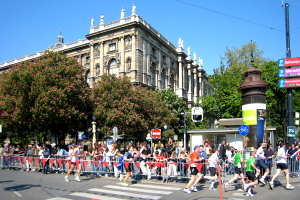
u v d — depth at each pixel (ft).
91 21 184.75
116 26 172.55
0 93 110.22
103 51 179.22
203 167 52.65
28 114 105.29
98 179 56.08
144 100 129.29
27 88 105.40
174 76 225.35
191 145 89.97
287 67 65.46
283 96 128.67
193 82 268.00
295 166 55.88
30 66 109.29
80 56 197.06
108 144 86.79
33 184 49.39
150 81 181.98
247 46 140.77
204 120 163.63
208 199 37.37
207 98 149.07
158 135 89.76
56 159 65.98
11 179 55.62
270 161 51.52
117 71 173.47
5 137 167.84
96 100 122.11
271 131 81.97
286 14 68.95
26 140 148.25
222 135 88.02
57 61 114.01
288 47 68.08
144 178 56.65
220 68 146.20
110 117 116.16
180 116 162.50
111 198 37.86
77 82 111.34
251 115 59.77
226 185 44.21
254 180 39.86
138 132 127.65
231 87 137.49
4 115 106.63
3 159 77.15
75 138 142.51
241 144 81.92
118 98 122.52
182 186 48.19
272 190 43.19
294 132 66.90
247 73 61.87
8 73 112.27
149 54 182.80
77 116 110.32
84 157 65.46
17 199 36.94
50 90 102.37
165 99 166.50
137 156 56.18
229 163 60.49
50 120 105.60
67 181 53.21
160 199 37.40
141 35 173.99
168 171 52.44
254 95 59.88
